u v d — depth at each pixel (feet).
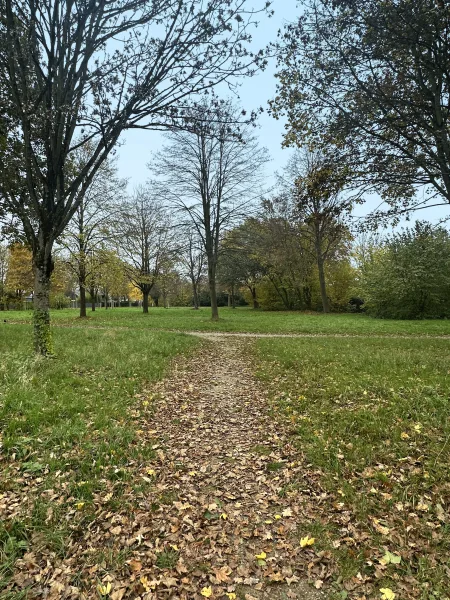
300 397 22.79
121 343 41.16
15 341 41.09
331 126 31.58
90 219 83.10
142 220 120.37
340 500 12.20
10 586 8.54
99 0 24.47
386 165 35.01
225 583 9.08
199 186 83.05
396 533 10.49
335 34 28.35
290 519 11.49
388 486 12.73
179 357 37.35
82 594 8.55
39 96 28.32
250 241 83.71
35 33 26.45
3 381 21.89
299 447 16.22
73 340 44.65
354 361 32.48
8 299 160.35
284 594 8.75
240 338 56.49
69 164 39.88
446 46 26.35
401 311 98.89
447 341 47.65
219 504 12.30
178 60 24.18
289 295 151.94
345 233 42.34
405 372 27.30
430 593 8.52
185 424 19.42
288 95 32.27
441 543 10.02
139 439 16.62
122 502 11.93
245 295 181.37
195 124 25.39
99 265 86.94
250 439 17.65
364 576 9.16
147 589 8.75
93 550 9.86
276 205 117.60
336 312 137.49
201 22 22.72
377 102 29.63
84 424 17.11
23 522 10.38
